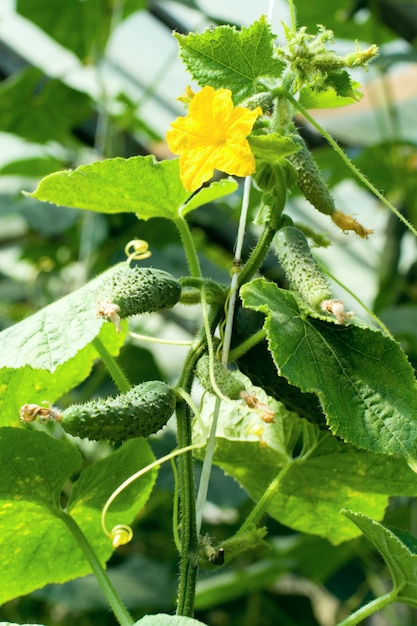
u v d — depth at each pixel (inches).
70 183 42.3
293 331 39.0
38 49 103.0
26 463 41.7
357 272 109.0
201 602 70.3
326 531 47.6
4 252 118.4
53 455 41.8
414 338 68.9
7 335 40.3
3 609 82.4
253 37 39.6
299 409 41.2
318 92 39.6
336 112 97.0
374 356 39.4
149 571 72.7
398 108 99.1
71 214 83.4
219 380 38.7
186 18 95.0
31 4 83.4
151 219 81.2
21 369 43.6
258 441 44.9
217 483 64.9
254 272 40.5
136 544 80.8
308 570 72.1
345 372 39.2
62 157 95.9
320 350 39.2
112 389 76.1
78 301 40.4
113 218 81.1
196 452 45.7
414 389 39.1
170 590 70.3
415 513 66.2
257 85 40.1
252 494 46.9
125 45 100.7
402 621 72.4
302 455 44.5
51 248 92.0
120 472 43.4
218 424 45.3
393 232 82.1
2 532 43.5
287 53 39.4
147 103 104.5
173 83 102.6
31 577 45.6
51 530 44.2
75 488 43.0
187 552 38.9
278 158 39.4
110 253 82.0
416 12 75.7
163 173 42.1
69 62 103.6
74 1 83.7
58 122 87.5
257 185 40.4
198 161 38.1
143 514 72.2
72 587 66.9
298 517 47.1
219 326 40.8
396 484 44.5
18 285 99.0
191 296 40.3
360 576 79.2
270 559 70.1
